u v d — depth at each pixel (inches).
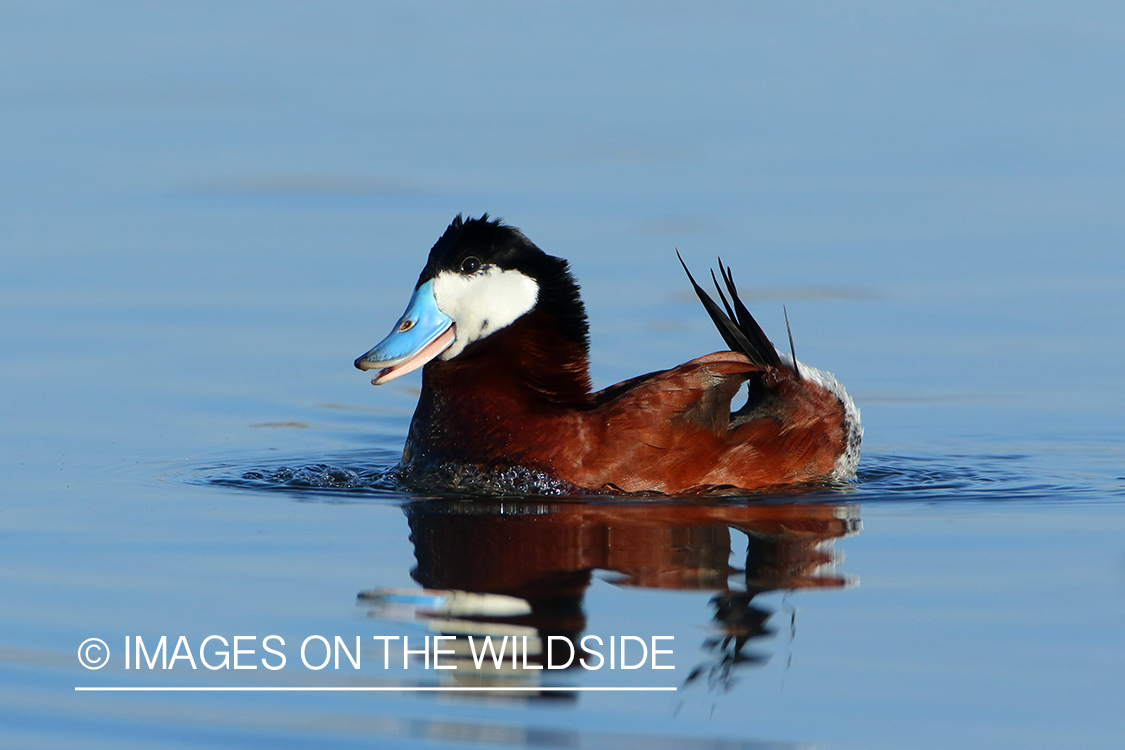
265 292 722.2
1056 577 346.0
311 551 370.0
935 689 280.5
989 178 951.0
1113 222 837.8
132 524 399.9
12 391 569.3
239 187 931.3
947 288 724.7
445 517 404.2
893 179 954.7
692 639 305.6
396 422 567.5
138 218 857.5
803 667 291.4
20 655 298.5
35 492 437.7
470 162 996.6
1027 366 609.3
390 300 709.3
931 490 445.4
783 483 439.5
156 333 656.4
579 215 858.8
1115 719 266.4
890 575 349.1
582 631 310.2
